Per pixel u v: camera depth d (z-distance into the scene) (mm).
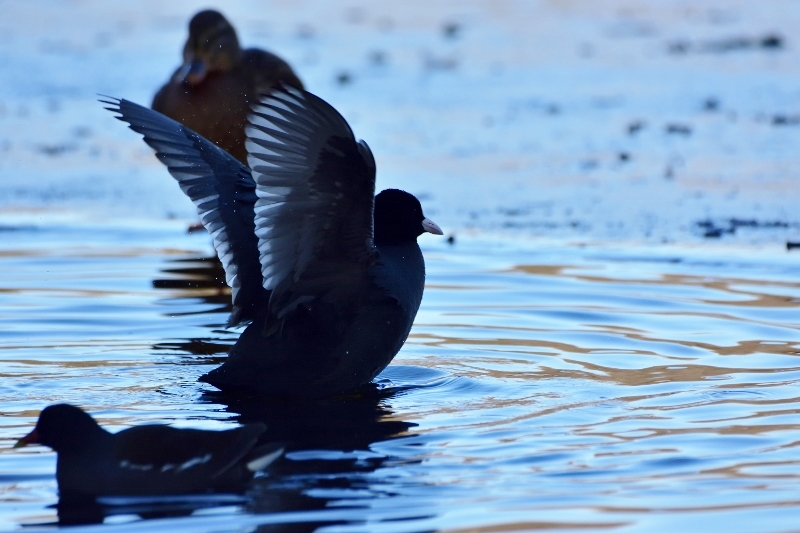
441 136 22969
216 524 7555
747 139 22219
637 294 13836
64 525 7594
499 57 30266
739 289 13961
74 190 19719
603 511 7648
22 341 12039
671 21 34906
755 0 38000
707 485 8070
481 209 18109
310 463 8602
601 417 9594
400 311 10680
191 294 13961
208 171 11195
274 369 10453
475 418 9625
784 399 10023
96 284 14344
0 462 8695
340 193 9484
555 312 13180
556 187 19391
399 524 7488
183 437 8438
